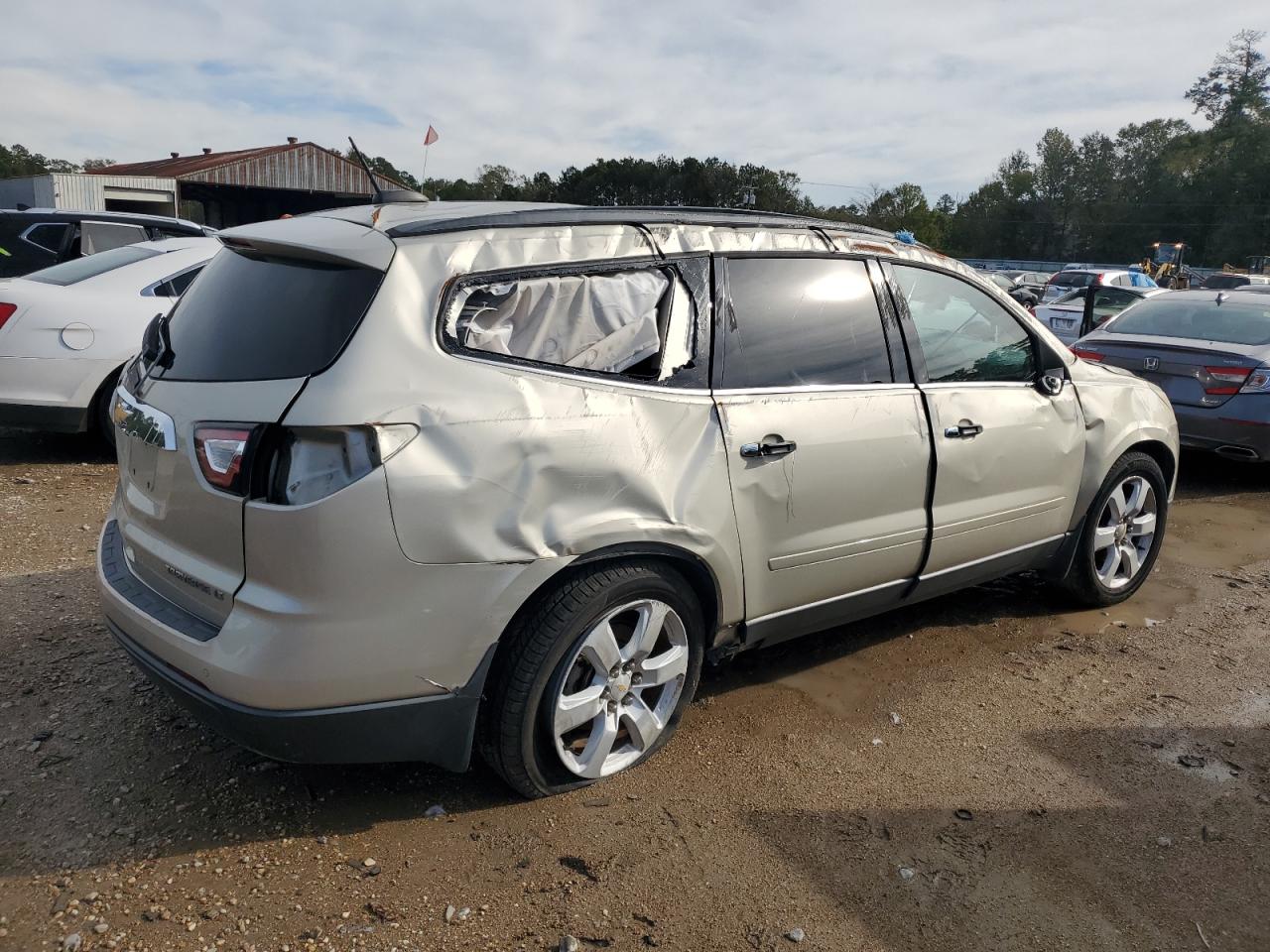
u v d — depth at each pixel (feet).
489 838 9.09
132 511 9.70
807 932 8.09
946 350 12.59
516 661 8.91
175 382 8.96
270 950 7.64
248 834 9.03
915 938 8.09
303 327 8.43
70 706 11.13
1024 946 8.06
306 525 7.77
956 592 16.10
